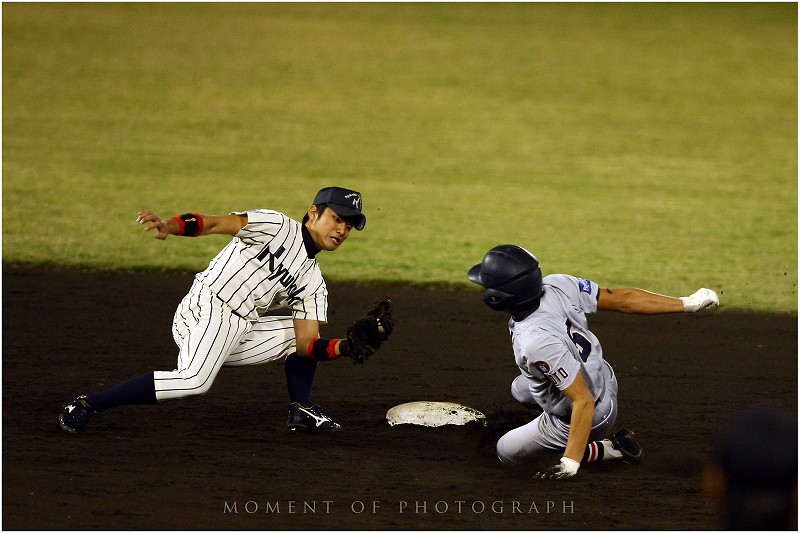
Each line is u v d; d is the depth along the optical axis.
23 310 32.62
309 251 20.33
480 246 43.78
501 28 109.00
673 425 22.38
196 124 70.50
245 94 80.12
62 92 77.25
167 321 31.88
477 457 19.77
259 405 23.52
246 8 116.44
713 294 17.83
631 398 24.83
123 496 16.20
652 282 38.00
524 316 17.17
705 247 44.06
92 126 68.12
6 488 16.36
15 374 25.53
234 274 19.97
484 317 33.66
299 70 88.88
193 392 19.94
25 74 81.81
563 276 17.98
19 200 49.28
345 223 20.16
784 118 76.56
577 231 46.81
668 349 30.11
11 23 99.31
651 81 87.75
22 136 64.25
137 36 98.19
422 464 19.11
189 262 40.03
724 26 109.81
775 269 40.53
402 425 21.95
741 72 91.00
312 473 18.22
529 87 85.31
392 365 27.75
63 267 38.62
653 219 49.66
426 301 35.50
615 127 73.19
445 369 27.42
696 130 72.62
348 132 69.94
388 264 40.50
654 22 112.38
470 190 55.53
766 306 35.28
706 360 28.83
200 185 54.50
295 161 61.53
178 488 16.84
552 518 15.53
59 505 15.52
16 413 21.97
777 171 61.50
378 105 78.31
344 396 24.53
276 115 74.19
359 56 94.94
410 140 68.25
